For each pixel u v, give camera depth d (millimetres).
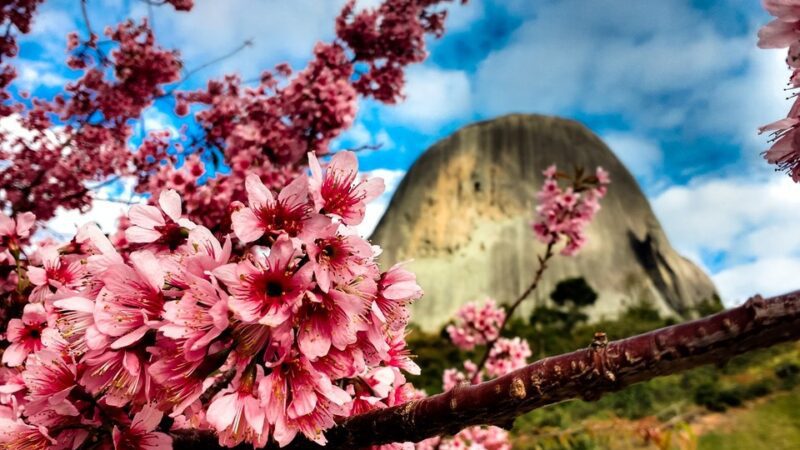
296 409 1037
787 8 1138
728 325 765
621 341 852
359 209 1195
